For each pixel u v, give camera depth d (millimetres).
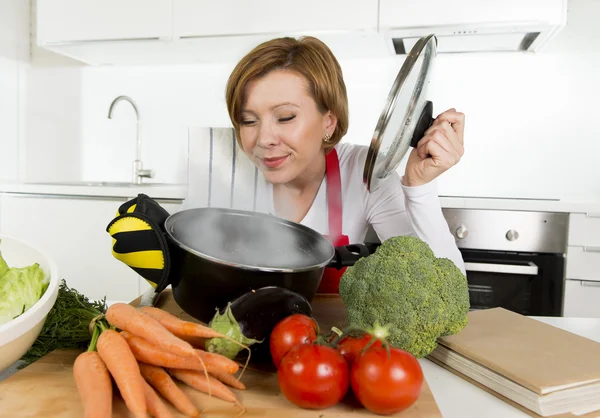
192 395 606
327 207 1426
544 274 1928
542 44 2162
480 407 610
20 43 2682
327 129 1259
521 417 585
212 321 652
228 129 1578
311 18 2053
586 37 2270
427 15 1974
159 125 2643
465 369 698
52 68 2727
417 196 1070
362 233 1467
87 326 727
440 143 940
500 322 812
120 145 2695
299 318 660
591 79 2287
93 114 2701
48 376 646
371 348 576
